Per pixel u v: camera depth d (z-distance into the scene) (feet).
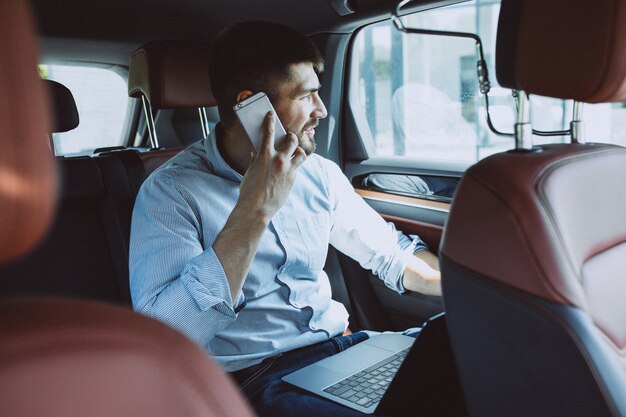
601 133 5.62
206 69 6.50
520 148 3.16
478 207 2.85
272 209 4.37
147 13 7.18
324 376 4.50
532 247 2.68
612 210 3.17
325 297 5.14
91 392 1.09
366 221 5.61
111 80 9.29
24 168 1.00
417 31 4.08
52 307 1.12
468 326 3.04
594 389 2.64
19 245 1.05
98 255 5.62
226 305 4.22
